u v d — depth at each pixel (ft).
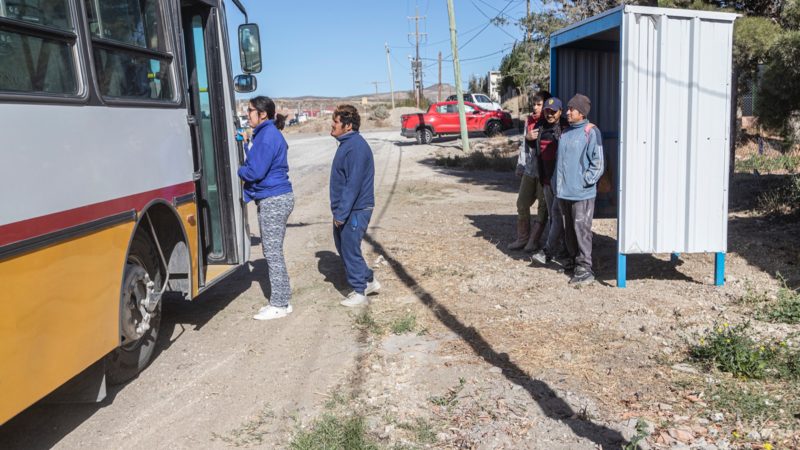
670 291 21.86
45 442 13.25
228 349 18.25
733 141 39.86
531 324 19.21
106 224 13.78
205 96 20.57
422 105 256.73
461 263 27.07
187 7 20.26
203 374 16.55
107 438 13.38
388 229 35.27
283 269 20.74
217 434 13.43
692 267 24.90
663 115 21.49
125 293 15.19
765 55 37.04
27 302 11.17
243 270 27.73
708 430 12.69
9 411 10.69
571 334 18.24
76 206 12.69
